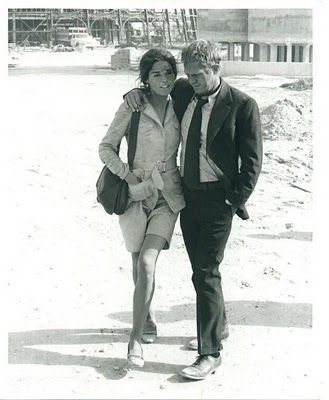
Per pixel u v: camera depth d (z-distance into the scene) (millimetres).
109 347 4770
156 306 5398
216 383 4324
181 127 4453
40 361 4535
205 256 4348
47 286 5734
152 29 30125
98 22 30797
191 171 4340
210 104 4270
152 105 4484
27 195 7973
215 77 4254
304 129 11953
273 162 10391
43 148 10156
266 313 5270
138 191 4441
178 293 5664
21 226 7035
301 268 6121
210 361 4387
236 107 4250
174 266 6285
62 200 8016
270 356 4652
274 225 7551
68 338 4891
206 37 20078
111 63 20719
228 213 4363
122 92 15609
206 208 4348
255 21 19516
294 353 4703
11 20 28688
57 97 14445
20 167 9070
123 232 4570
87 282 5918
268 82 17078
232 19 19688
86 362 4559
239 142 4320
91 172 9242
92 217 7547
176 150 4527
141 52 25719
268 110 12500
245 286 5766
